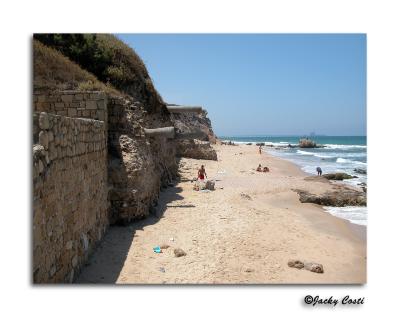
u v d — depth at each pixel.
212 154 36.03
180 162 29.72
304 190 20.72
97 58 17.39
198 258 9.49
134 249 9.88
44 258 6.24
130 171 12.05
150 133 14.63
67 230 7.45
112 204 11.76
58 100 11.98
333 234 13.02
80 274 8.17
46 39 16.84
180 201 15.89
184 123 49.00
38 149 6.02
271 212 15.41
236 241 10.97
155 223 12.31
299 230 12.99
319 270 9.20
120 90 17.77
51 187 6.55
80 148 8.50
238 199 17.06
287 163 40.31
